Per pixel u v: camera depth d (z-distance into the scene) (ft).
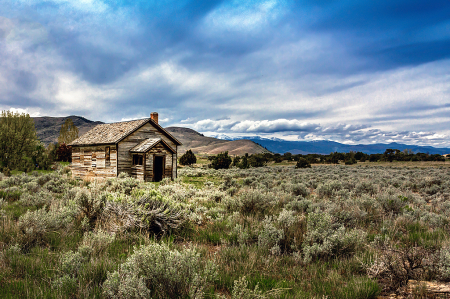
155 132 87.30
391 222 26.22
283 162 261.85
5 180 55.01
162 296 10.86
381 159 243.19
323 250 16.87
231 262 15.42
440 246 18.17
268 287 12.80
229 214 30.37
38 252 15.90
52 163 127.13
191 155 197.88
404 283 13.30
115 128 88.79
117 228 20.88
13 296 10.67
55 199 35.50
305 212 31.22
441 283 13.29
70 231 20.77
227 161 163.94
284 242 19.24
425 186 59.72
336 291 12.34
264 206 30.71
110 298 10.65
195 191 50.44
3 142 96.43
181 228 23.56
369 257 16.02
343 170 133.69
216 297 11.00
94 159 86.02
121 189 43.96
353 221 25.59
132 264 11.59
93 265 13.46
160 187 49.06
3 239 17.54
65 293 11.07
